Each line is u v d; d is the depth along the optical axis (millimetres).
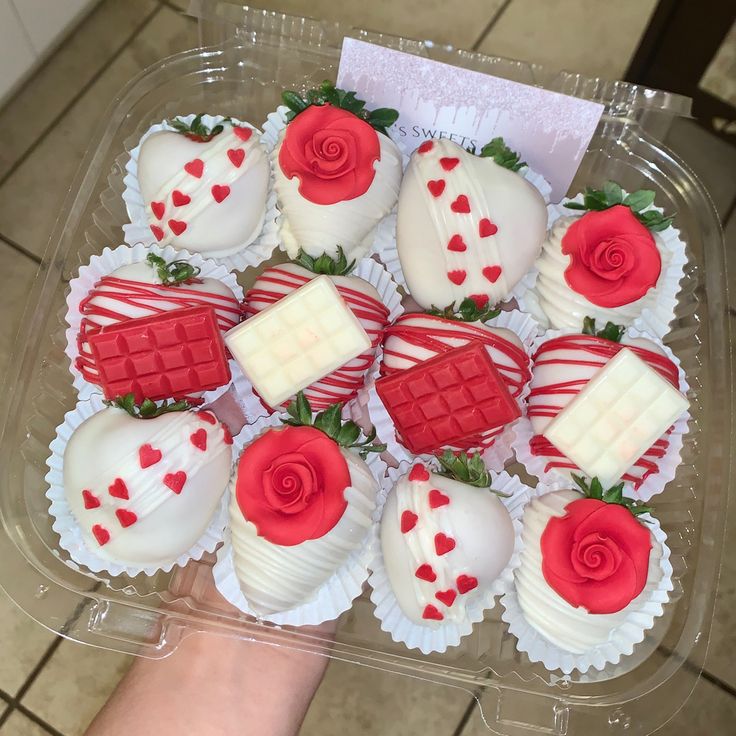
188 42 417
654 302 293
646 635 280
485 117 273
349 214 273
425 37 424
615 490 256
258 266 306
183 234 282
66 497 268
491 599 272
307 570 255
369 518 264
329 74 301
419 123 280
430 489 256
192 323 258
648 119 303
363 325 271
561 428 260
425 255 271
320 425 257
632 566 241
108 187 301
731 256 390
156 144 280
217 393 291
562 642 266
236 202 281
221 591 271
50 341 289
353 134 259
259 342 259
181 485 255
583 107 265
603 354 270
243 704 275
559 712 271
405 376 260
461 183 266
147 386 262
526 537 271
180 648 283
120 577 277
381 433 289
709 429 290
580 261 267
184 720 270
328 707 363
